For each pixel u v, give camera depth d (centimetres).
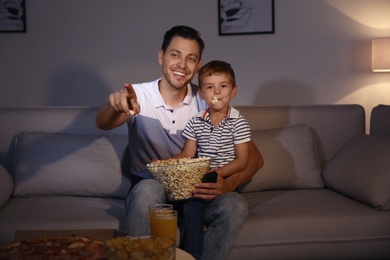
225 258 190
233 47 402
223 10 397
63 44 402
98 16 400
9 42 401
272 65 404
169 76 221
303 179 254
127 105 175
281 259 207
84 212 214
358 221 210
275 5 399
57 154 242
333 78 405
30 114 261
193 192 188
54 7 398
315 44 402
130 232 185
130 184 242
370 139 247
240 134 216
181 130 228
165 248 117
